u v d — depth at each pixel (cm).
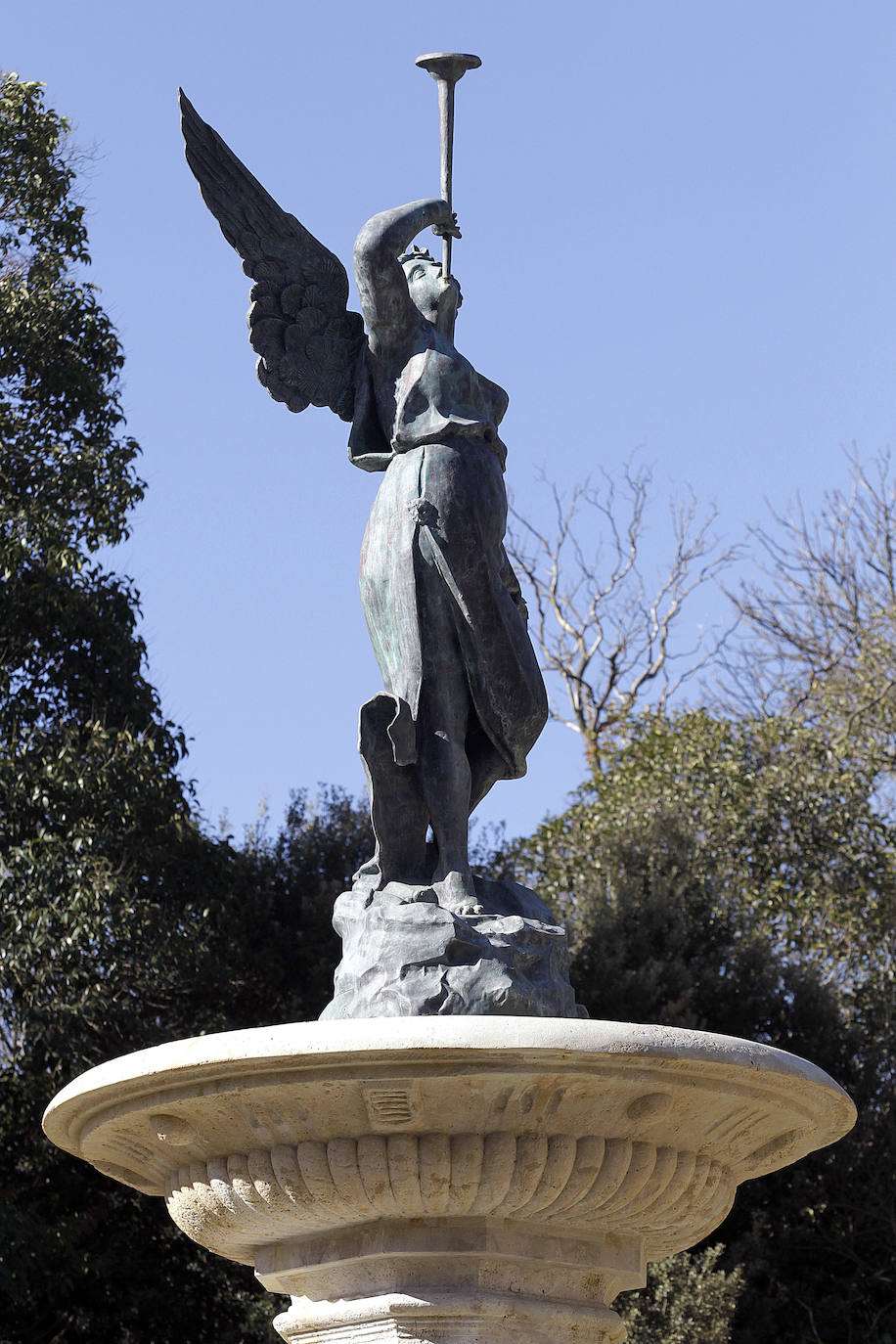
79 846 1227
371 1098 402
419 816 500
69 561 1342
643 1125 421
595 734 2345
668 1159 438
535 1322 435
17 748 1273
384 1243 432
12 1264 1162
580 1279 448
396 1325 430
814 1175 1449
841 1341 1419
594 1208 432
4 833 1227
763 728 1838
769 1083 425
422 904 465
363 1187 418
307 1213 432
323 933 1527
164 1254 1359
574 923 1561
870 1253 1452
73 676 1377
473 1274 431
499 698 505
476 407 529
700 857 1670
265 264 555
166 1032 1351
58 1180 1310
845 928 1702
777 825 1747
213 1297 1374
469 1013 445
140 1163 480
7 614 1345
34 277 1438
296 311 555
